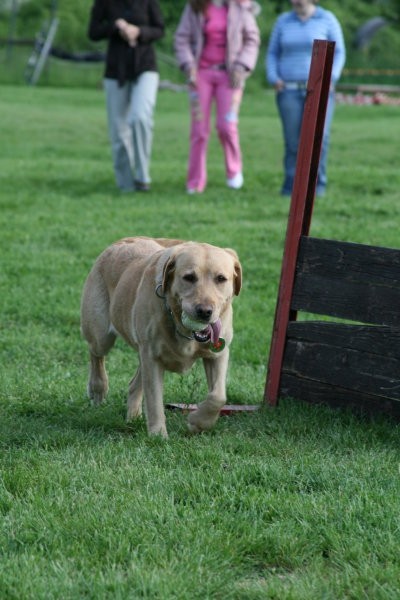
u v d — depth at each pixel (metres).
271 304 13.55
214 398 8.16
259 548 6.00
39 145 31.55
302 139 8.90
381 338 8.51
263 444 7.98
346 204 19.89
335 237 16.92
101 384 9.45
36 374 10.48
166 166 25.81
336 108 50.53
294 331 9.16
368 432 8.20
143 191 21.69
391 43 82.00
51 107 45.97
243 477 7.12
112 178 23.64
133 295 8.45
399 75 74.31
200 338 7.57
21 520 6.31
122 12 19.92
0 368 10.80
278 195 21.34
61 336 12.23
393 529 6.25
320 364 8.95
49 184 23.00
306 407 8.94
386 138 33.81
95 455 7.62
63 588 5.40
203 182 21.75
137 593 5.41
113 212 19.28
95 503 6.59
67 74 69.75
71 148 30.88
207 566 5.72
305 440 8.10
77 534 6.11
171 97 56.22
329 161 27.89
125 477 7.06
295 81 19.98
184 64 20.64
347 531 6.21
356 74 74.81
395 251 8.38
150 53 20.41
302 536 6.09
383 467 7.35
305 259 9.02
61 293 13.94
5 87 62.50
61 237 17.39
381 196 21.05
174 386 10.05
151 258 8.35
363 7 86.75
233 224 18.14
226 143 21.80
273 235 17.27
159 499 6.62
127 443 8.02
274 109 50.31
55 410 9.16
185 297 7.52
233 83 20.88
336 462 7.57
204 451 7.64
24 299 13.62
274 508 6.55
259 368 11.12
